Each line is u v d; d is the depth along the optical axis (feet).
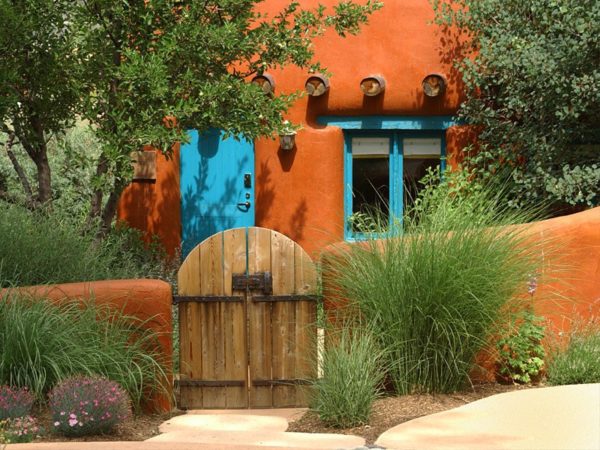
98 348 21.89
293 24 40.34
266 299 23.89
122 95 32.58
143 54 33.65
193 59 33.63
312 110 40.27
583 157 35.96
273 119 34.27
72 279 26.43
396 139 40.91
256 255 23.99
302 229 40.22
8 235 26.25
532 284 22.66
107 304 22.74
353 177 41.22
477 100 38.09
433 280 21.58
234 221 40.70
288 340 23.97
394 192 40.93
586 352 22.81
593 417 18.12
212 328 24.00
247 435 20.04
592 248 23.80
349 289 22.54
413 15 39.91
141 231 40.09
